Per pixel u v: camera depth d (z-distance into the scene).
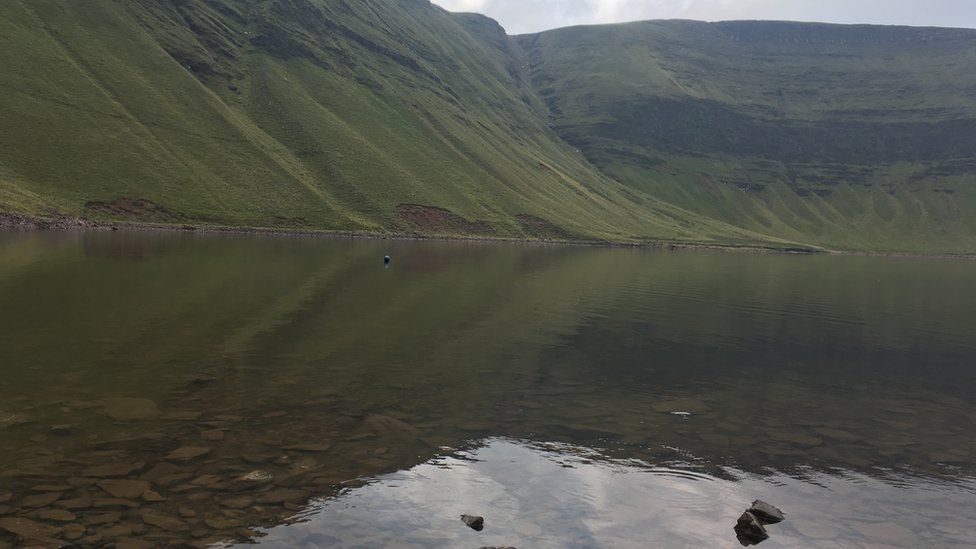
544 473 13.35
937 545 11.16
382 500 11.48
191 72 167.88
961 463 15.54
